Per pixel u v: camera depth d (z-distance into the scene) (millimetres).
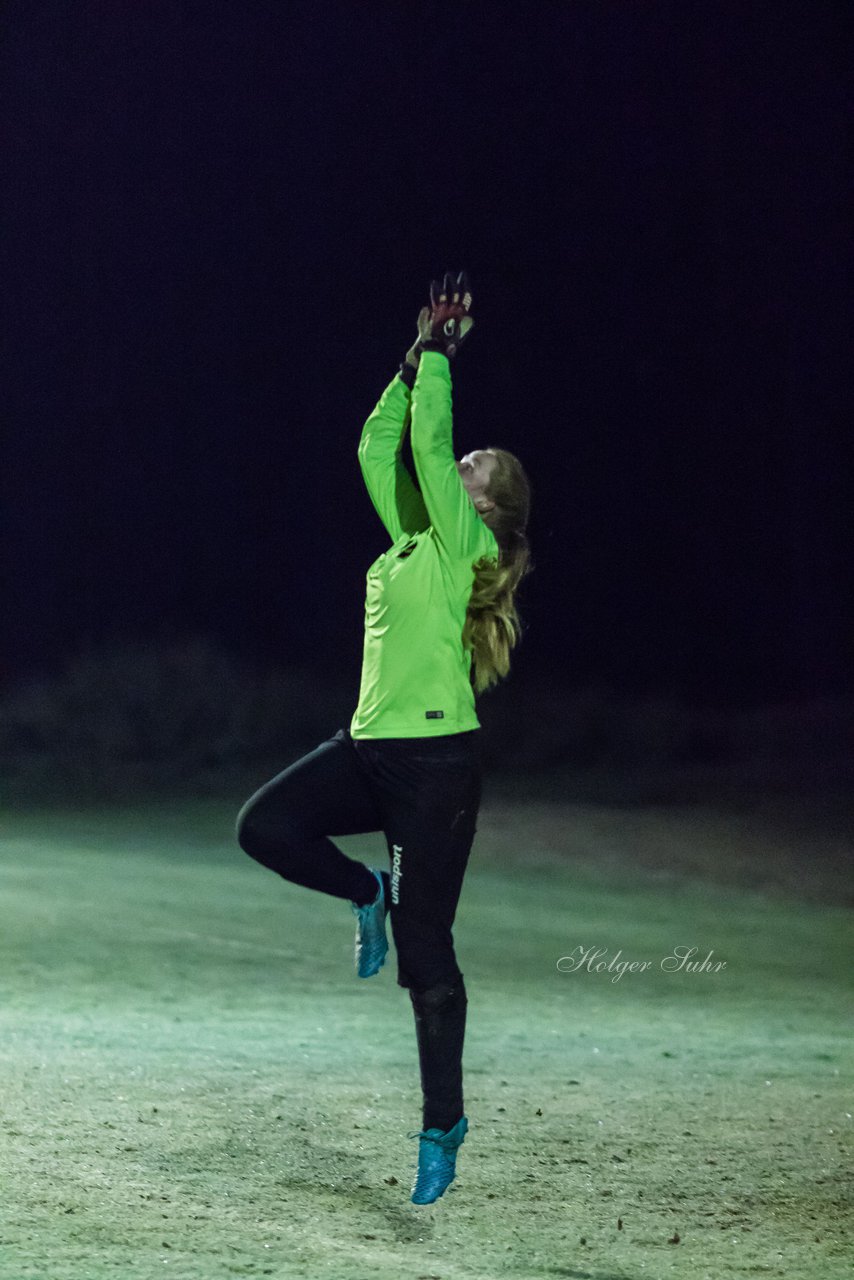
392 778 9914
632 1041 17359
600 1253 9578
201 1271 8773
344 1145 11648
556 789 43969
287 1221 9867
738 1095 14188
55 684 54406
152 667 53500
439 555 10000
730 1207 10594
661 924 26766
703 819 38344
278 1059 15078
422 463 10023
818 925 26859
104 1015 17656
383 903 10344
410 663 9938
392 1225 9961
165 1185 10422
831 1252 9703
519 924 26500
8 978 20000
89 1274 8602
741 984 21984
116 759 49469
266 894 28312
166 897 27562
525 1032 17719
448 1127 9953
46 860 31781
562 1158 11641
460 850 10008
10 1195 9953
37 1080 13258
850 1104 13859
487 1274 9062
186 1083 13477
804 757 46469
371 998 19641
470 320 10445
